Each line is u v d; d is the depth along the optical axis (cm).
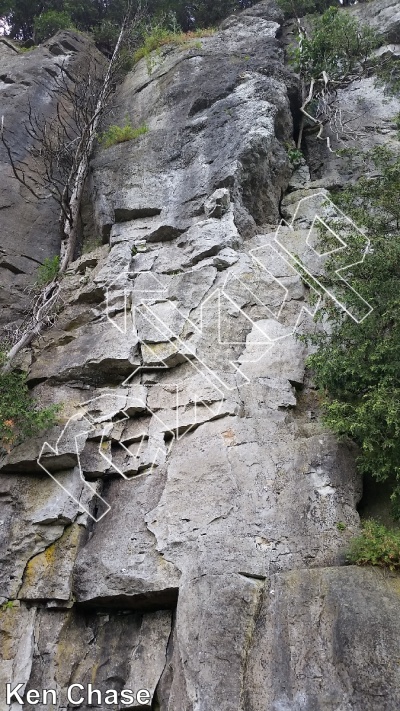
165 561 600
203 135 1100
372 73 1331
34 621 618
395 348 600
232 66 1246
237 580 548
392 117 1224
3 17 1859
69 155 1221
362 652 449
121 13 1775
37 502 691
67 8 1781
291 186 1134
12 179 1193
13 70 1440
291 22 1614
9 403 724
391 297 645
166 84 1279
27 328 863
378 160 885
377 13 1529
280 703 452
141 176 1086
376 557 519
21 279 1062
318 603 495
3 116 1297
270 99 1134
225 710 469
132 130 1198
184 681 504
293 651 475
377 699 425
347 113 1255
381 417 581
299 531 577
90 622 634
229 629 514
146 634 605
